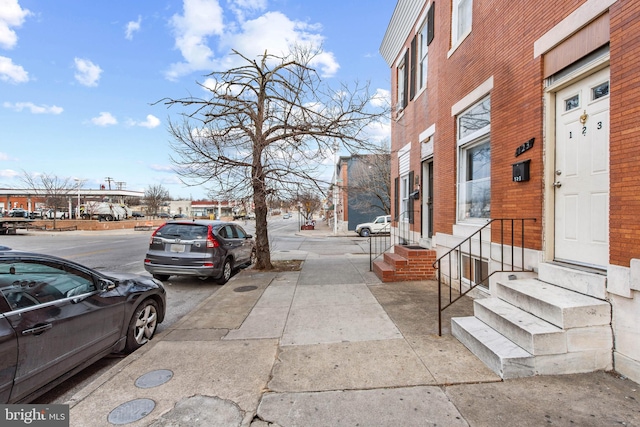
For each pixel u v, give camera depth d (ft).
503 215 16.98
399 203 36.40
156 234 26.96
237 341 14.20
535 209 14.53
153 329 15.23
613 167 10.69
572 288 12.32
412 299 19.98
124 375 11.28
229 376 11.10
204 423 8.68
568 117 13.34
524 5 15.38
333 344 13.52
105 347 12.34
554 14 13.48
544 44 14.05
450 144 23.30
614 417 8.44
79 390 11.28
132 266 36.99
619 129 10.52
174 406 9.46
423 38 30.76
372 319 16.49
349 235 94.99
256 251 32.27
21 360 9.00
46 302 10.29
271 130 30.01
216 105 27.50
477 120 20.26
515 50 16.08
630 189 10.14
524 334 10.73
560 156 13.73
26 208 214.07
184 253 26.00
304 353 12.75
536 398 9.33
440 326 14.08
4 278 9.41
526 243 15.11
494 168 17.84
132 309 13.76
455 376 10.64
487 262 19.08
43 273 10.59
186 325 16.40
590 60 12.14
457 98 22.24
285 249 58.39
